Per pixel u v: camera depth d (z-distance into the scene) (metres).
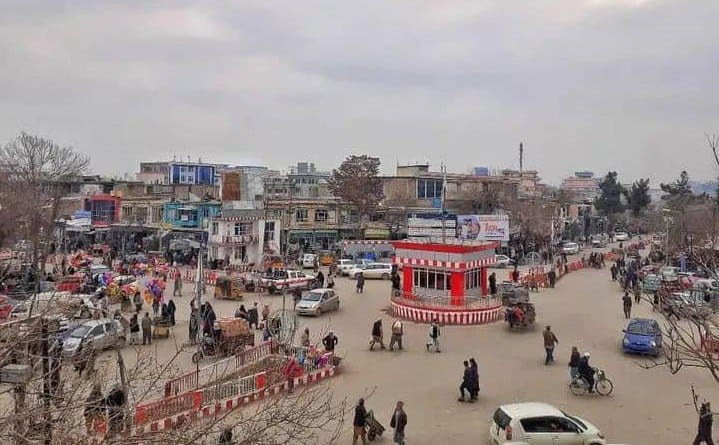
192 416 11.12
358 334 35.56
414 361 29.53
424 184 85.38
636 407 22.94
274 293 47.88
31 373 8.86
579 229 114.50
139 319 35.91
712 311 22.61
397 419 18.53
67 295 21.64
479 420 21.36
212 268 58.25
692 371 27.92
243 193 64.44
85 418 9.38
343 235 78.56
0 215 44.72
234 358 23.89
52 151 79.69
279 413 11.53
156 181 107.12
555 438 17.84
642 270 59.12
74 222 71.50
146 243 72.19
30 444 8.05
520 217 85.44
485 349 32.25
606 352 31.67
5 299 16.48
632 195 145.25
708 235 53.25
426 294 40.38
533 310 38.41
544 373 27.67
